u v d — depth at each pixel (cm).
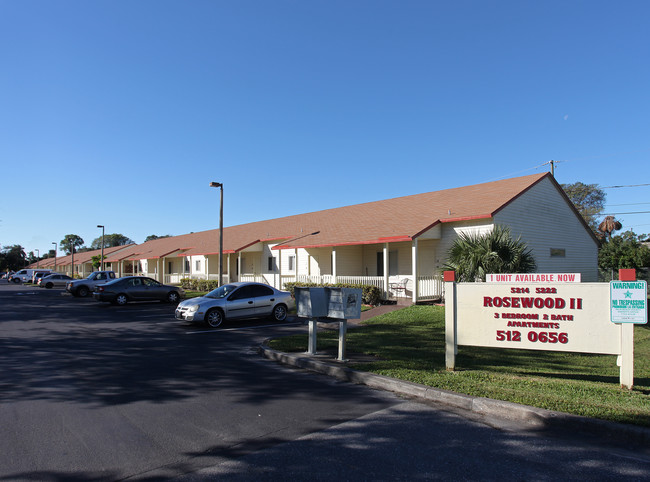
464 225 1811
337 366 791
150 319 1633
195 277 3525
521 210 1886
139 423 532
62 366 846
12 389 680
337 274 2312
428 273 1969
